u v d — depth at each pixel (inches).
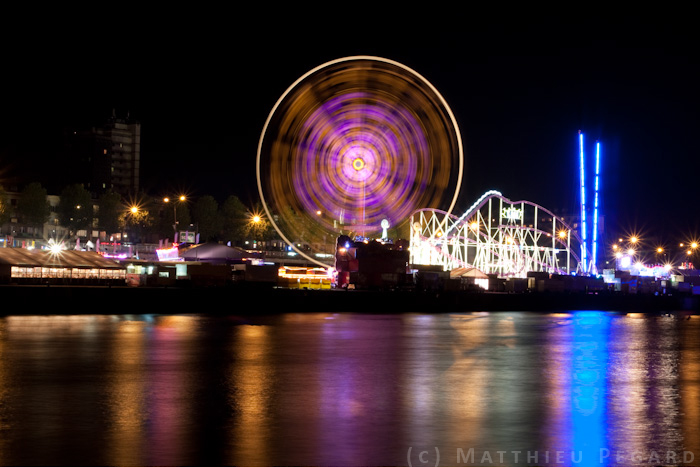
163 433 1137.4
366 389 1565.0
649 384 1700.3
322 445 1089.4
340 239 5073.8
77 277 4367.6
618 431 1209.4
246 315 3614.7
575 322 3737.7
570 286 5708.7
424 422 1253.7
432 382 1674.5
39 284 4170.8
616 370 1934.1
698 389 1633.9
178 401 1391.5
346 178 5502.0
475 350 2324.1
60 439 1093.1
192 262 5201.8
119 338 2423.7
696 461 1042.1
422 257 6791.3
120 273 4591.5
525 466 1011.9
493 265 7298.2
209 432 1147.9
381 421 1253.7
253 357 2036.2
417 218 6889.8
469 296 4645.7
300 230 5605.3
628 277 6314.0
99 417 1242.6
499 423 1255.5
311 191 5428.2
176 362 1909.4
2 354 2017.7
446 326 3240.7
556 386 1652.3
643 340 2783.0
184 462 988.6
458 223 7140.8
